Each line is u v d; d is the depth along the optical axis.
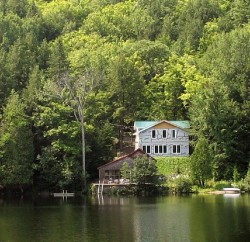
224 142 128.25
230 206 88.69
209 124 130.00
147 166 119.44
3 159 122.44
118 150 144.62
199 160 119.69
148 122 140.88
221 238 61.03
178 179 118.56
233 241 59.38
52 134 125.50
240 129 129.88
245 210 82.94
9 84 142.38
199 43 197.25
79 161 129.75
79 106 127.31
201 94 133.75
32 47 168.62
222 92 132.00
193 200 100.69
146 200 103.94
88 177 129.50
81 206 96.25
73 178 124.25
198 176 119.94
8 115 123.69
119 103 146.88
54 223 75.06
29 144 124.19
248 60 141.00
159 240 60.72
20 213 87.25
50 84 129.62
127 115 149.12
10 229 70.38
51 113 127.19
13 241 61.88
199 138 131.00
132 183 119.62
